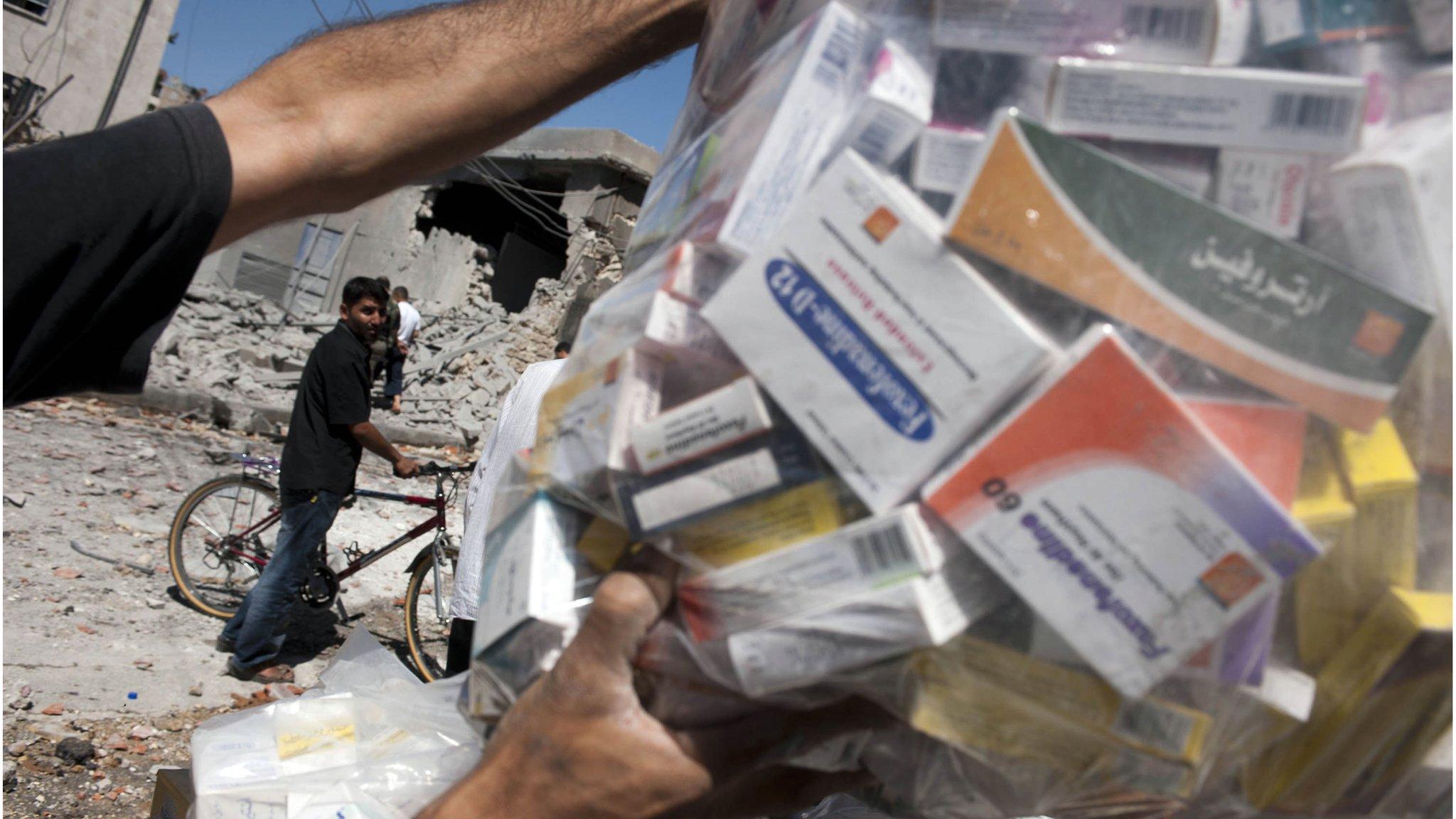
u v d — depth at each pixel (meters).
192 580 4.63
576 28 1.08
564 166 16.67
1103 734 0.65
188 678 3.81
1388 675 0.64
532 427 3.14
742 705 0.72
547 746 0.71
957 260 0.63
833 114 0.69
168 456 7.09
